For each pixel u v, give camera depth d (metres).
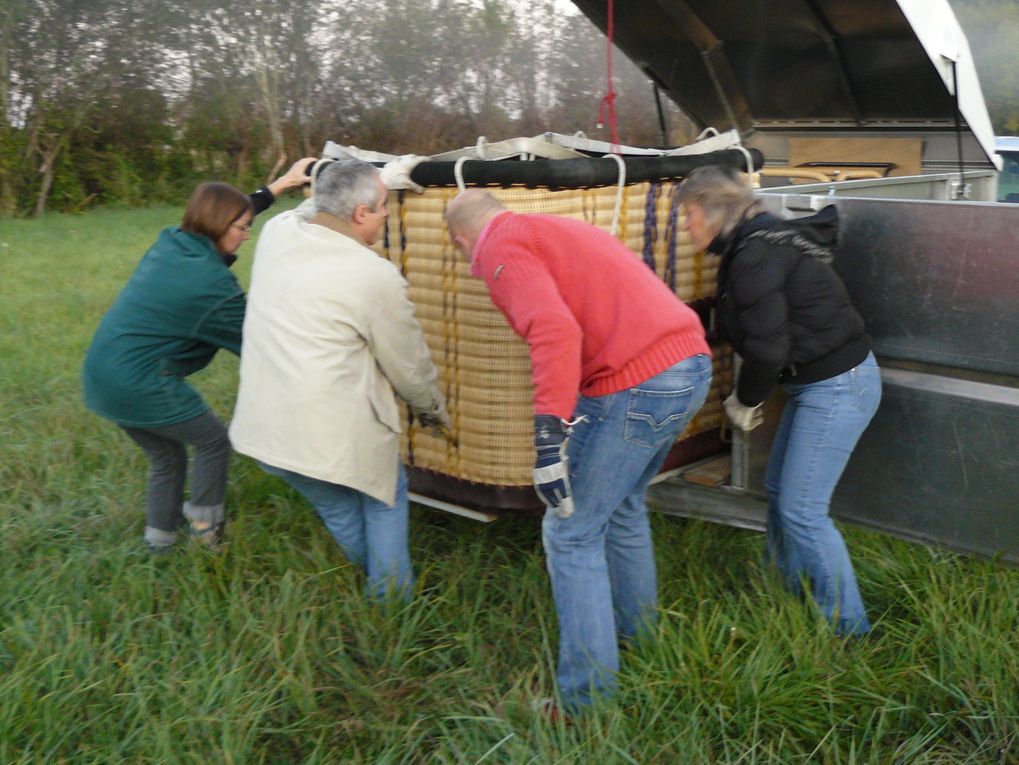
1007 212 2.89
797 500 3.08
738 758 2.56
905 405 3.22
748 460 3.66
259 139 21.47
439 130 22.72
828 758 2.53
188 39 20.44
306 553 3.57
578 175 3.11
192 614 3.20
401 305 3.07
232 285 3.51
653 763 2.51
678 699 2.76
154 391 3.44
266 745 2.65
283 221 3.22
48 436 4.87
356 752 2.62
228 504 4.11
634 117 21.08
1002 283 2.95
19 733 2.58
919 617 3.04
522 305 2.56
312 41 21.67
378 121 22.58
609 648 2.80
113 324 3.44
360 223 3.13
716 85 5.93
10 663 2.93
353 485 3.07
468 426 3.43
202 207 3.49
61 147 18.88
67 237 13.82
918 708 2.70
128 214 18.12
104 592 3.35
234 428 3.19
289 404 3.02
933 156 5.57
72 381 5.76
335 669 2.96
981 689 2.72
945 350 3.11
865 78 5.37
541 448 2.50
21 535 3.81
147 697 2.76
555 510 2.58
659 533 3.78
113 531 3.86
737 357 3.88
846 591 3.06
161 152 20.59
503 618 3.24
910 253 3.12
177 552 3.63
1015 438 3.01
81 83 18.89
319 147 22.23
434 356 3.47
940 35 4.74
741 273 2.90
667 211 3.49
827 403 3.01
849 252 3.25
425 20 21.97
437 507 3.63
